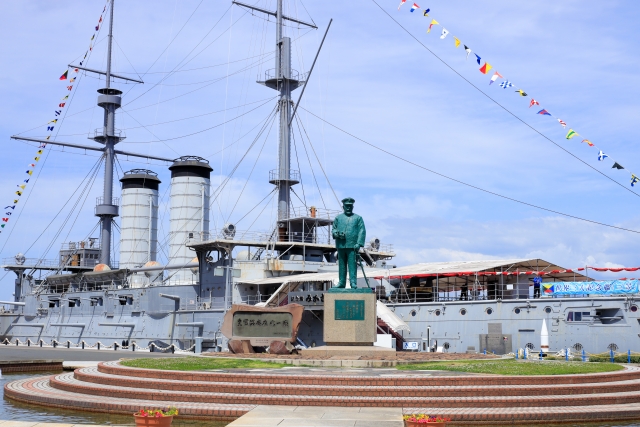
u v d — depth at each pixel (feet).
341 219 122.31
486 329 171.83
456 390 81.41
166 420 58.39
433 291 204.44
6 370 135.33
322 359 108.58
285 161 255.09
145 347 247.29
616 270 162.61
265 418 68.90
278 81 256.11
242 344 129.29
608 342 154.61
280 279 216.54
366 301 118.83
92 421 74.49
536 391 83.97
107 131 322.34
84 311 284.41
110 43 323.57
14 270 337.31
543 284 168.76
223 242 231.09
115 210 320.50
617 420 77.05
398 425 65.26
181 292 247.29
